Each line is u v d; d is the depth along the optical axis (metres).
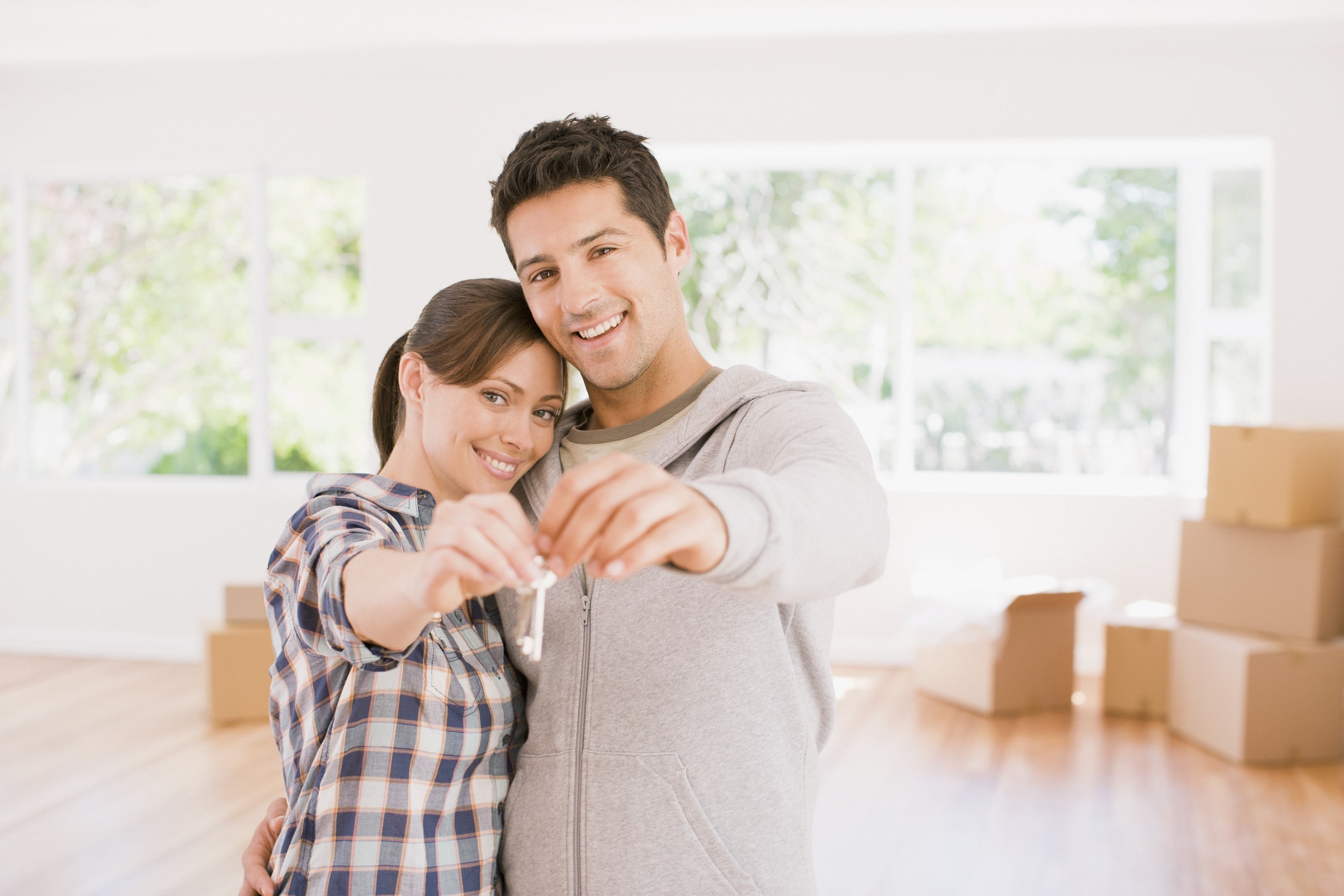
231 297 4.98
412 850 0.94
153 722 3.86
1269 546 3.54
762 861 1.01
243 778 3.28
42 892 2.54
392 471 1.12
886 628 4.63
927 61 4.39
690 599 1.02
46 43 4.53
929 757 3.47
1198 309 4.62
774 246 4.87
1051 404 4.76
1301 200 4.21
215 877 2.61
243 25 4.29
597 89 4.59
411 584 0.67
